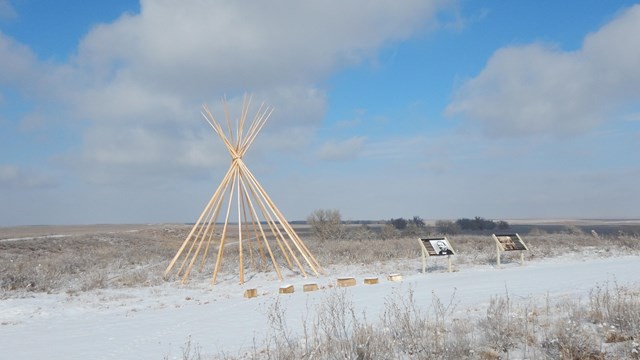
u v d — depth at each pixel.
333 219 38.66
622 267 15.65
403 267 19.38
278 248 26.73
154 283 17.53
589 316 7.35
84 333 9.92
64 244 33.66
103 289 16.50
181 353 7.68
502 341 6.29
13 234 51.56
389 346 6.36
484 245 27.95
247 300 13.16
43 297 14.95
